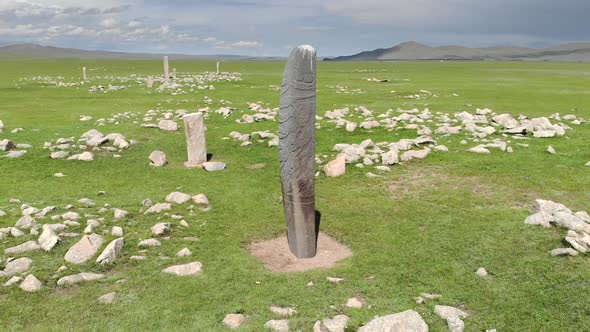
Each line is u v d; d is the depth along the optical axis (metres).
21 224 10.13
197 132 16.27
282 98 8.79
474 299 7.22
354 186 13.48
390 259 8.77
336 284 7.81
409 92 39.16
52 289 7.62
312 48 8.41
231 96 37.38
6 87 44.50
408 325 6.18
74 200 12.33
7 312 6.90
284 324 6.51
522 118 23.75
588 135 19.34
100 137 18.81
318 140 19.50
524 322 6.55
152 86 44.66
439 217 10.88
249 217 11.24
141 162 16.56
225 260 8.80
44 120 24.62
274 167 15.95
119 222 10.58
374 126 21.58
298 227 8.91
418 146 17.47
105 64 127.62
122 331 6.46
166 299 7.33
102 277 8.03
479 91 40.53
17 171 15.05
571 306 6.88
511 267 8.24
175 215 11.10
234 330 6.45
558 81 54.59
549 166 14.82
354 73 78.69
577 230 9.29
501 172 14.29
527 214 10.80
